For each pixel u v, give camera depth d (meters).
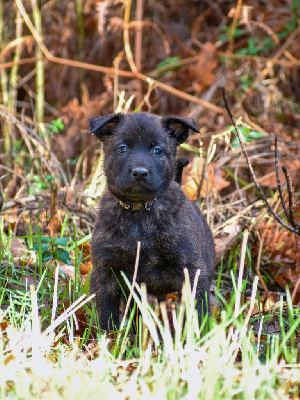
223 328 4.79
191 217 6.26
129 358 5.12
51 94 13.25
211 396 4.01
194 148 9.71
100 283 6.05
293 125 12.02
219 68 12.74
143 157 5.88
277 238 8.23
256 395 4.31
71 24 13.05
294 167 9.80
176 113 12.30
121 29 12.81
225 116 10.54
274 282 7.95
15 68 11.52
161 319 6.53
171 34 13.34
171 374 4.47
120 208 6.00
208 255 6.63
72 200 8.73
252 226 8.15
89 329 5.70
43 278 6.30
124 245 5.94
